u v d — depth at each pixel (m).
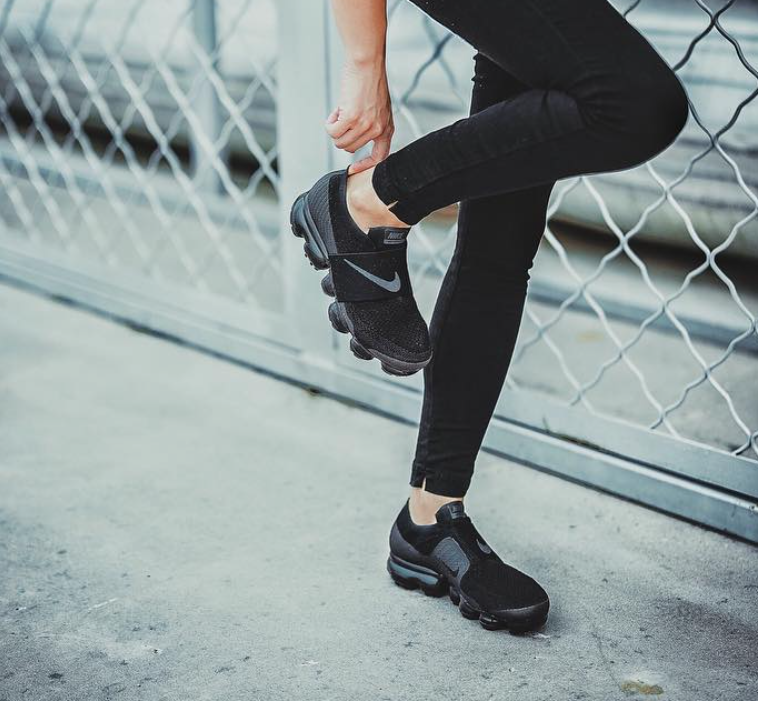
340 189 1.32
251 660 1.42
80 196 2.80
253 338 2.38
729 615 1.52
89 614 1.52
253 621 1.51
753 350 2.36
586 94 1.09
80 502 1.83
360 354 1.37
